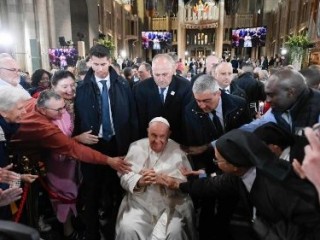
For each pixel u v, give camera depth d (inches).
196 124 100.6
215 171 103.3
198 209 112.5
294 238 48.1
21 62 436.5
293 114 71.1
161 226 90.4
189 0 1131.3
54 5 542.9
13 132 85.7
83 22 638.5
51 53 466.3
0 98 80.6
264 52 1010.7
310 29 473.1
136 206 94.3
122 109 102.6
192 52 1184.2
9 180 76.3
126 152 106.7
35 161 94.4
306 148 32.9
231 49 1143.6
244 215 65.9
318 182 31.6
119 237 91.3
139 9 1125.7
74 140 95.8
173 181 89.2
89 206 106.5
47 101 91.7
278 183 48.5
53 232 114.3
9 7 418.0
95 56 98.6
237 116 99.3
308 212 46.5
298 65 423.2
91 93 100.9
